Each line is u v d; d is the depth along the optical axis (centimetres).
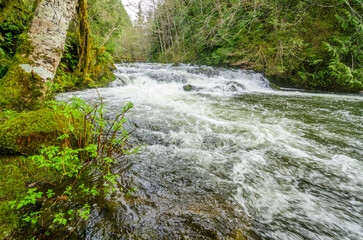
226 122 377
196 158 234
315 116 443
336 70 839
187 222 133
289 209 156
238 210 150
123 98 535
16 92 222
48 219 123
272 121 396
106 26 1041
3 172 145
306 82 1022
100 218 129
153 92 693
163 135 297
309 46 924
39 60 244
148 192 163
